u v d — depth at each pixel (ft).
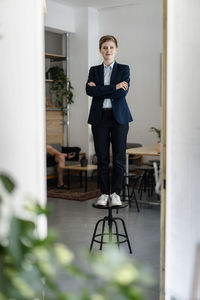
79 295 3.10
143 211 23.13
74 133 36.22
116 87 14.76
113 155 15.17
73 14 35.22
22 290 3.05
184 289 9.55
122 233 18.58
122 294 3.00
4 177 3.40
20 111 6.53
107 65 15.48
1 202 3.41
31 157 6.66
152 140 33.81
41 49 6.79
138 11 33.78
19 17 6.49
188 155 9.48
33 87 6.70
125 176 24.02
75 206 24.21
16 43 6.46
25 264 3.24
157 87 33.32
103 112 15.01
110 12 35.09
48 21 33.04
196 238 9.46
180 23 9.41
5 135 6.36
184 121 9.49
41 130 6.81
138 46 33.99
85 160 29.17
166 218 9.77
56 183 32.09
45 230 6.94
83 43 35.01
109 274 3.10
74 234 18.29
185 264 9.54
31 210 3.56
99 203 15.01
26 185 6.58
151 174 27.94
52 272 3.27
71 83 35.86
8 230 3.18
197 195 9.47
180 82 9.49
